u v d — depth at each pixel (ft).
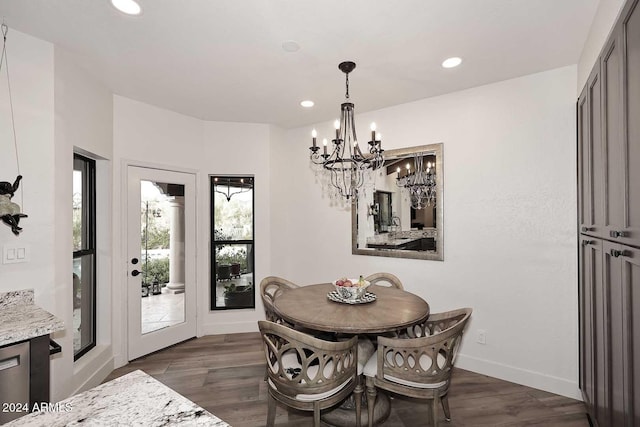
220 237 12.93
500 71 8.38
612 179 5.05
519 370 8.71
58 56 7.25
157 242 11.11
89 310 9.36
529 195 8.57
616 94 4.79
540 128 8.41
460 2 5.69
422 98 10.29
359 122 11.82
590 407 6.75
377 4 5.73
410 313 6.89
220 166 12.74
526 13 6.00
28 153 6.78
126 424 2.48
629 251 4.36
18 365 4.88
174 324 11.59
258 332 12.85
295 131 13.70
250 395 8.21
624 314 4.63
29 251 6.74
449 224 9.84
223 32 6.61
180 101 10.59
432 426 6.43
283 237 13.71
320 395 5.85
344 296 7.95
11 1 5.66
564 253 8.13
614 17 5.07
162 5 5.76
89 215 9.39
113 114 9.87
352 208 11.98
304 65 8.05
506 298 8.91
